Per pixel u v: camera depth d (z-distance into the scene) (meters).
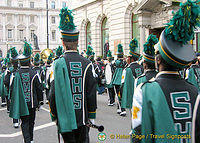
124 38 17.66
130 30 17.59
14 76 4.97
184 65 1.89
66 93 2.93
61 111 2.90
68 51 3.15
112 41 19.06
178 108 1.82
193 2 1.86
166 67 1.96
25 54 5.12
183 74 6.84
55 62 3.06
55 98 2.93
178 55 1.86
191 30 1.90
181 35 1.87
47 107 9.65
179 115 1.81
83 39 23.97
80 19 24.03
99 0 20.66
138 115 1.90
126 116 7.61
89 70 3.13
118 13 18.23
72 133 3.00
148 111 1.85
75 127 2.88
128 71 5.94
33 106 4.94
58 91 2.93
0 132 6.23
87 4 22.52
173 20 1.91
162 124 1.78
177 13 1.90
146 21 14.34
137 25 17.08
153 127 1.82
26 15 66.81
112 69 9.73
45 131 6.14
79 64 3.09
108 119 7.17
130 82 5.90
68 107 2.91
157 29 14.81
